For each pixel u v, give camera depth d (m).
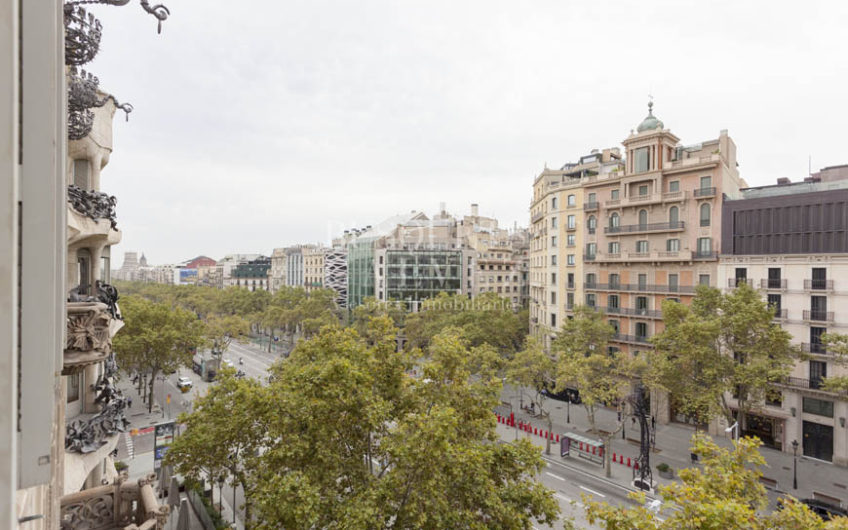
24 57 1.85
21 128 1.88
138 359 37.53
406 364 18.05
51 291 2.02
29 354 1.99
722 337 31.41
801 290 31.61
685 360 29.16
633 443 33.81
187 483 20.53
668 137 41.28
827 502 22.12
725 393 34.47
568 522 13.45
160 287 138.12
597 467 28.95
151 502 11.19
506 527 12.68
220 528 18.27
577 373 31.89
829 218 30.75
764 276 33.56
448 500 12.91
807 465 29.56
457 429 15.65
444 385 17.02
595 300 45.34
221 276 163.12
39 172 1.91
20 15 1.84
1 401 1.44
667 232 39.59
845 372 29.33
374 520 11.21
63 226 2.16
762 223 33.94
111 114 16.47
